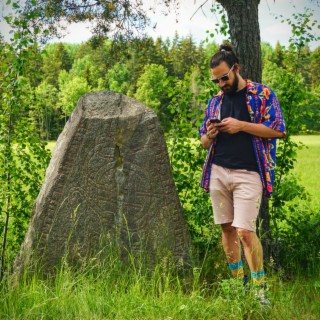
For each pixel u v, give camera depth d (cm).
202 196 570
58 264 464
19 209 543
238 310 380
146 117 472
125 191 470
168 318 373
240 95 422
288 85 551
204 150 571
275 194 560
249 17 521
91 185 465
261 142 414
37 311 381
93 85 4678
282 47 566
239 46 522
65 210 463
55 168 471
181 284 470
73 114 488
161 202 474
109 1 688
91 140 464
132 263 452
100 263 466
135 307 395
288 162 563
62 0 667
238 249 445
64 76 5231
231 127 402
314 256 527
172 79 582
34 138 561
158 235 474
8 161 524
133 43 747
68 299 399
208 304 403
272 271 483
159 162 473
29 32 510
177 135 574
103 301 399
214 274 484
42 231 461
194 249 489
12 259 533
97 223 467
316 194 993
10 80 511
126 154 469
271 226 573
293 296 423
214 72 415
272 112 411
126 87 3039
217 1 542
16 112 538
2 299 395
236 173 416
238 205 413
